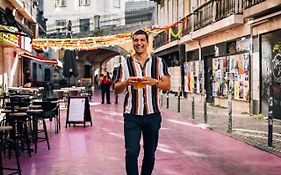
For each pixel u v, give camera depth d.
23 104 9.48
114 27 43.41
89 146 9.34
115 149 8.93
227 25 17.48
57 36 46.06
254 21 15.39
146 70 5.08
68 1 56.50
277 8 13.62
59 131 12.04
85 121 13.23
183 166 7.21
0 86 17.81
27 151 8.73
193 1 25.06
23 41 17.59
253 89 16.02
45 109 10.51
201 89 23.61
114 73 5.30
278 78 13.95
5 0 20.89
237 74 17.62
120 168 7.09
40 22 36.28
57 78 45.19
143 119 5.04
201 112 17.11
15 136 8.03
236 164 7.34
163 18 35.78
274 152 8.23
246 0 16.06
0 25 11.48
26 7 25.62
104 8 55.44
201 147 9.04
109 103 24.98
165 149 8.82
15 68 24.25
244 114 16.09
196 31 22.59
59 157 8.09
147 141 5.20
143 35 5.14
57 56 44.06
